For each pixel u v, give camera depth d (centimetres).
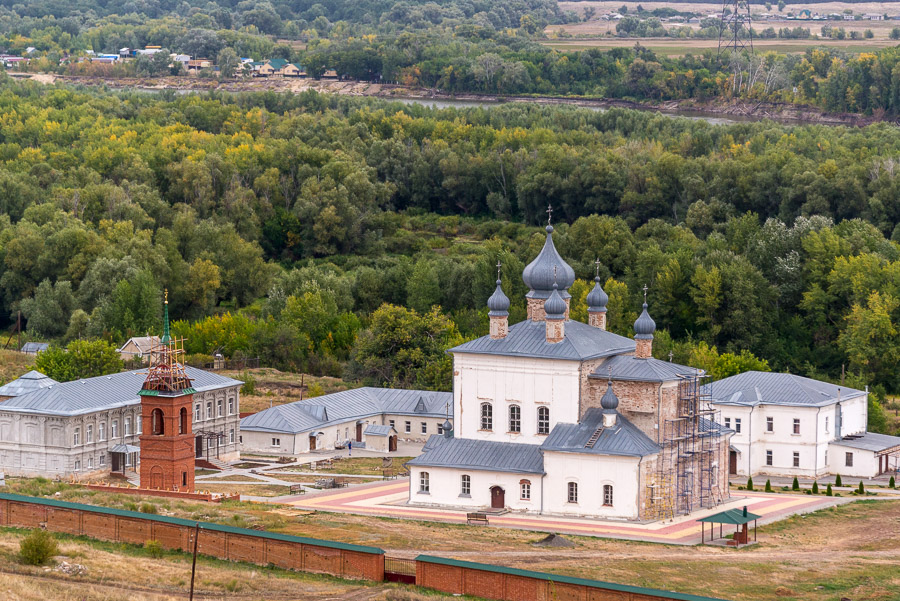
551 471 12612
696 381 13112
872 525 12500
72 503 10369
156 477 12962
